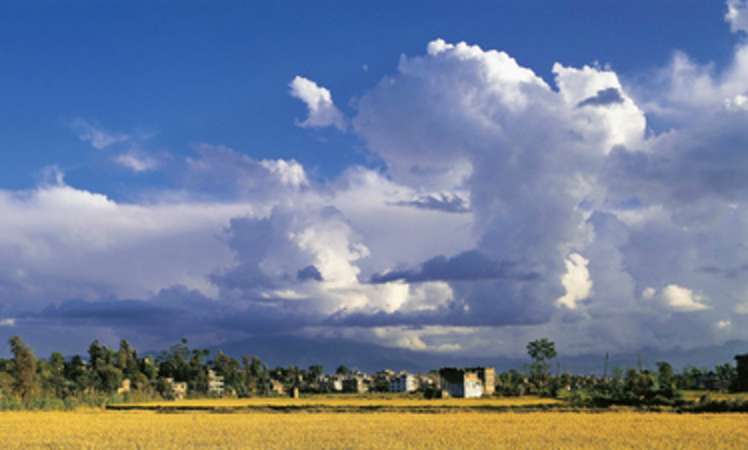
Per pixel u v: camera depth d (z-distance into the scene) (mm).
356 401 170000
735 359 162500
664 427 73938
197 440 67000
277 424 87875
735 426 74438
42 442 66875
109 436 72625
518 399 159875
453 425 81312
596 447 57531
